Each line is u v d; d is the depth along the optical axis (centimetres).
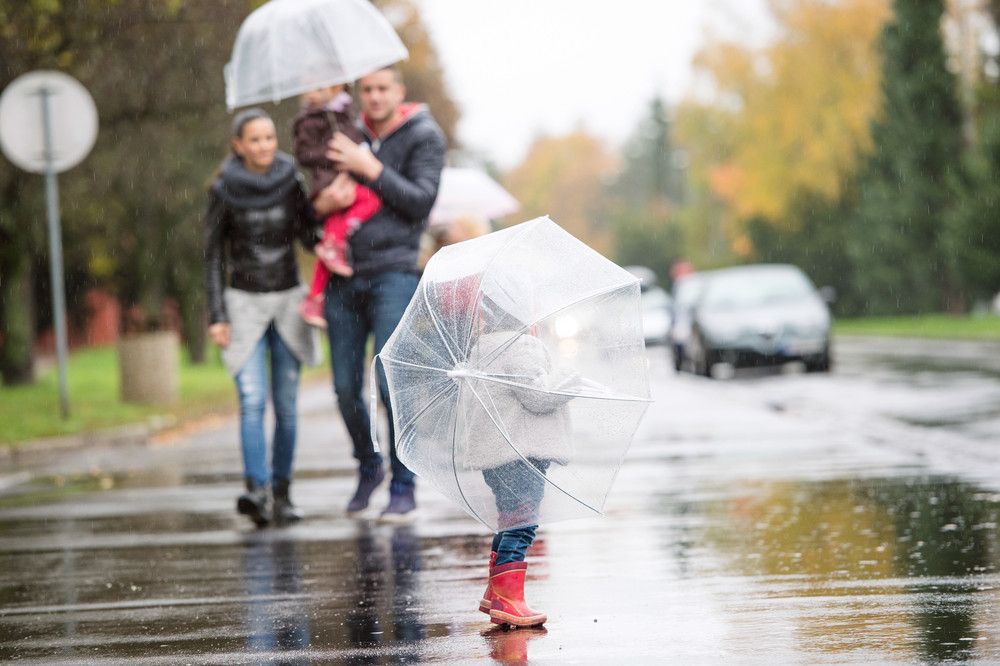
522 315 828
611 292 847
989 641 788
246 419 1409
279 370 1445
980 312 7619
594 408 841
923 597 923
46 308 6944
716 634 832
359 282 1366
